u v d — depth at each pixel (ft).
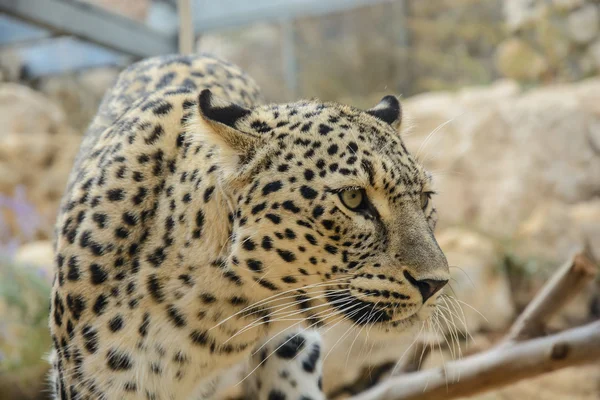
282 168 9.30
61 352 10.78
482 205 33.55
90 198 10.72
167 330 10.30
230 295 9.97
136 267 10.27
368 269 9.33
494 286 29.19
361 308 9.46
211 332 10.31
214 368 10.75
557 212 31.83
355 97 48.01
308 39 44.88
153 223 10.37
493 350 11.12
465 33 51.96
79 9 24.89
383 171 9.28
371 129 9.69
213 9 36.40
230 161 9.60
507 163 33.99
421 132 35.09
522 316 11.55
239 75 14.53
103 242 10.39
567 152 33.91
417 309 9.46
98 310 10.36
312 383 12.90
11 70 36.88
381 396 11.42
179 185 10.30
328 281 9.43
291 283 9.54
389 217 9.37
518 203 33.12
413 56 51.37
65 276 10.52
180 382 10.61
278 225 9.20
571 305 29.76
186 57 14.51
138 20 27.12
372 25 48.91
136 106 11.69
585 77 44.42
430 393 11.12
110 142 11.26
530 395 26.68
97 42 25.93
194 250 9.98
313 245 9.25
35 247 31.89
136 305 10.25
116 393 10.41
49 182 37.96
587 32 44.73
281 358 12.80
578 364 10.34
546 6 45.68
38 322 25.58
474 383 10.89
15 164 37.35
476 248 30.04
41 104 39.93
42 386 24.76
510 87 39.06
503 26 50.24
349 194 9.24
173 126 10.84
